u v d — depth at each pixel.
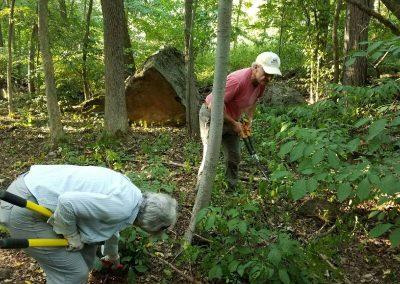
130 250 3.74
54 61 10.03
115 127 7.43
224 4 3.27
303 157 3.24
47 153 7.07
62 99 10.61
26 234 2.82
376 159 3.37
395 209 3.77
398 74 8.93
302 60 11.29
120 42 7.23
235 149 4.85
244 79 4.40
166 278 3.69
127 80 8.67
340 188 2.88
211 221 3.25
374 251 4.00
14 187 2.82
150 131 8.13
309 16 8.87
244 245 3.61
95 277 3.66
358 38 7.93
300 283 3.25
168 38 11.27
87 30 10.12
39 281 3.63
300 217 4.55
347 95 4.94
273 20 10.54
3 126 8.98
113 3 7.13
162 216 2.84
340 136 3.33
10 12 9.74
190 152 6.66
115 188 2.78
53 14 10.39
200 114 4.63
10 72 9.94
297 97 8.72
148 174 5.48
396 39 3.11
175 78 8.51
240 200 4.20
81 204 2.64
